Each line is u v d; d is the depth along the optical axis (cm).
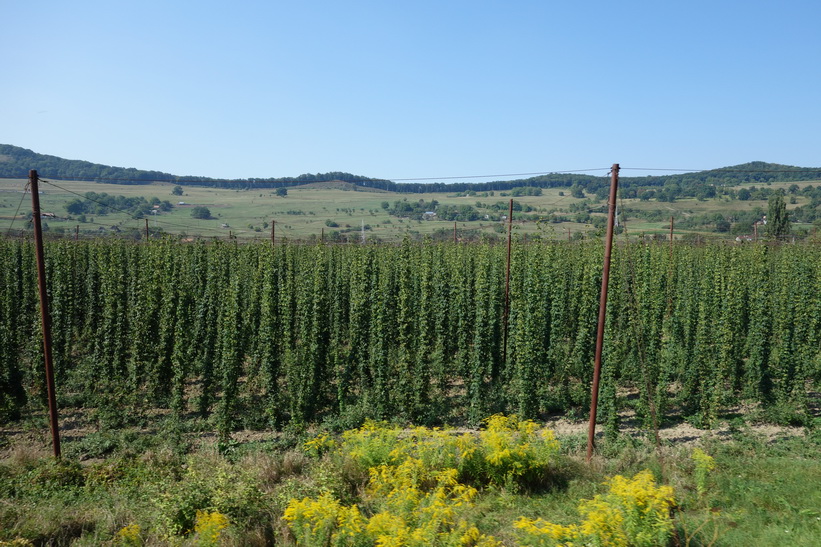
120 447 1670
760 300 2133
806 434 1747
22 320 2770
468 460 1344
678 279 3094
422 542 920
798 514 1141
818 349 2323
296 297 2778
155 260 2534
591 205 8519
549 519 1165
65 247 2730
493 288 2402
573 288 2761
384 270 2716
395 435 1448
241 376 2544
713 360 2047
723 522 1111
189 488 1153
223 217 11606
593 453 1540
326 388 2111
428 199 14962
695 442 1711
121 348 2245
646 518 965
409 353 2072
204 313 2527
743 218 7962
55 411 1526
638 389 2256
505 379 2241
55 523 1105
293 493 1193
